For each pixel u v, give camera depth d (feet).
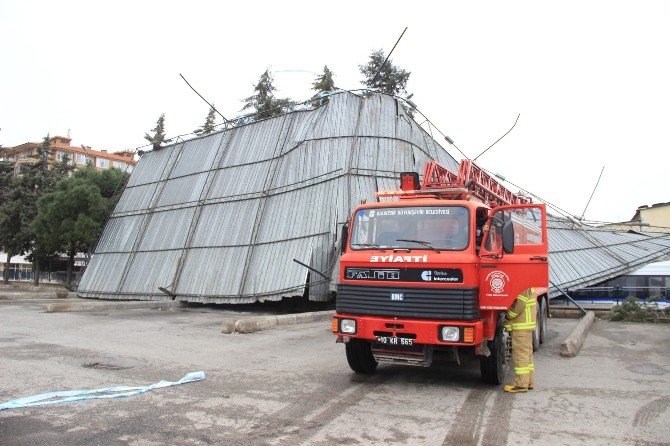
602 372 28.30
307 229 67.21
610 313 58.70
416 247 23.85
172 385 24.23
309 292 62.90
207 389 23.52
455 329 21.81
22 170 148.77
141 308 71.97
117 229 98.73
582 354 34.55
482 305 23.03
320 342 39.42
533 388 24.25
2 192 157.28
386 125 73.56
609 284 72.02
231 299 70.03
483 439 16.80
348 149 70.85
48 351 33.81
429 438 16.87
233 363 30.40
